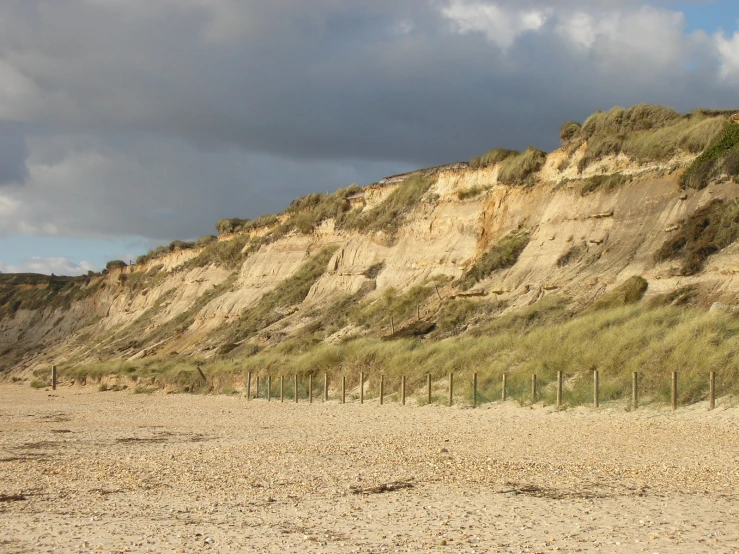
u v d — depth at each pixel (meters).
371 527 11.66
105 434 25.61
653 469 15.65
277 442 21.73
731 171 35.28
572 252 40.19
